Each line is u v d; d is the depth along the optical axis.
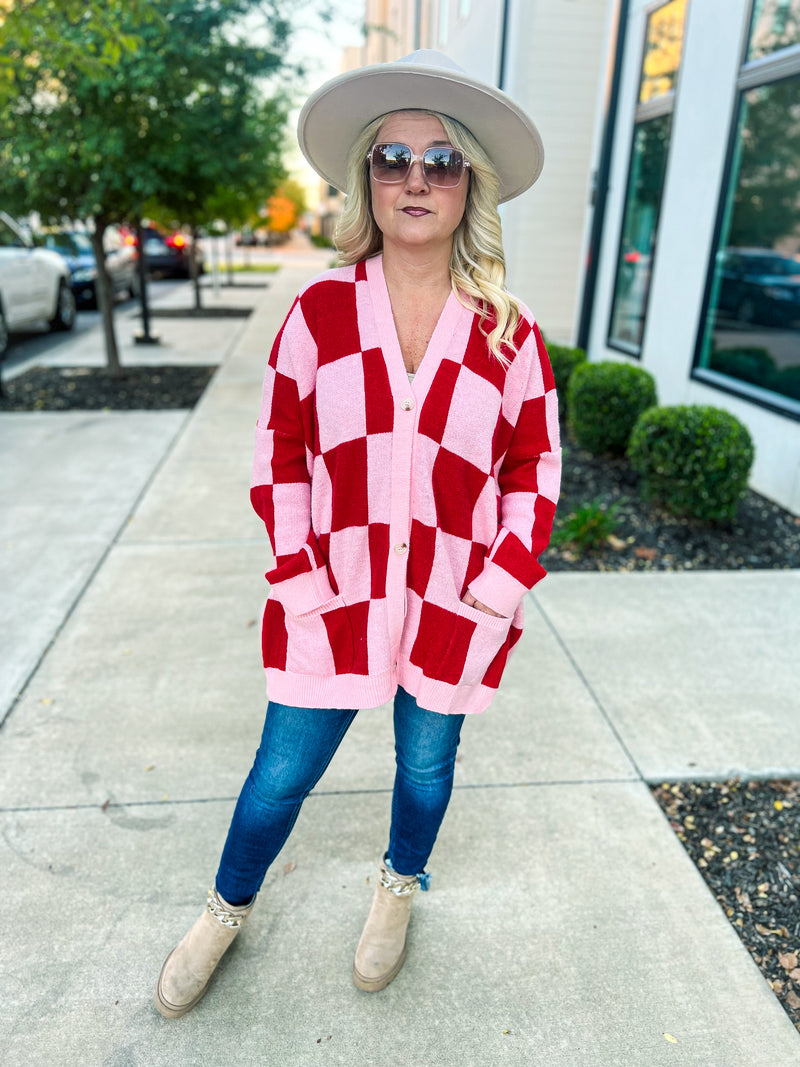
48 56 5.39
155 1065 1.61
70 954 1.84
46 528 4.25
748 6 5.06
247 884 1.64
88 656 3.03
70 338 10.98
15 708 2.72
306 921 1.95
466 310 1.38
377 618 1.47
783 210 5.86
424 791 1.62
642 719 2.74
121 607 3.41
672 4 6.27
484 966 1.84
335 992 1.78
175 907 1.97
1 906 1.96
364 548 1.44
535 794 2.38
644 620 3.42
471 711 1.57
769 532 4.43
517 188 1.57
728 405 5.38
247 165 7.43
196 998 1.71
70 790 2.35
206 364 9.02
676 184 6.07
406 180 1.32
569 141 9.67
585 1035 1.69
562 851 2.18
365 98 1.37
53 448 5.71
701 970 1.85
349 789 2.38
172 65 6.60
